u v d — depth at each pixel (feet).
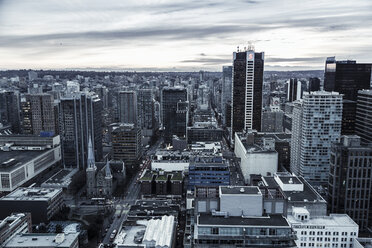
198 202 508.94
